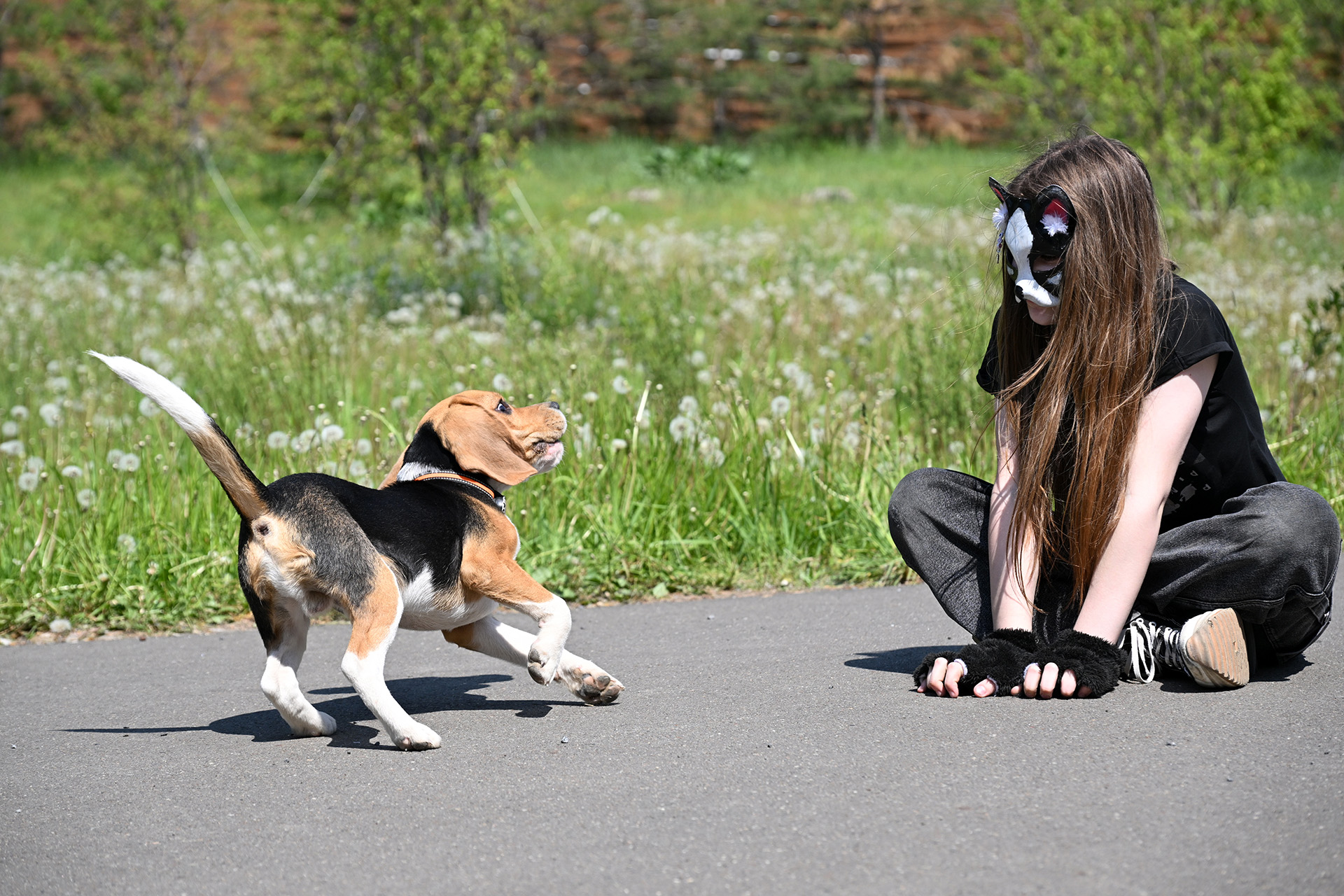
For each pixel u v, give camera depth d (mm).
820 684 3916
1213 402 3664
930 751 3152
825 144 34000
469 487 3877
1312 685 3629
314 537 3459
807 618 5082
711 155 27969
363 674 3449
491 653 4023
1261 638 3775
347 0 15734
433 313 10688
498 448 3920
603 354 8211
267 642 3631
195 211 18672
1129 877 2400
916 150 32719
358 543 3492
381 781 3203
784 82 34688
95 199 18812
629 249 13477
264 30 22172
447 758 3363
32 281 14148
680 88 34562
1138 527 3562
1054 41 18141
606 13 35531
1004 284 3910
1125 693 3594
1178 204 16422
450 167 14977
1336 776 2848
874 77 34719
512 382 7172
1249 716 3326
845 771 3047
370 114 15195
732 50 35812
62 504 6188
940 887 2402
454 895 2492
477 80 14492
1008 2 33375
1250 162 16188
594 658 4535
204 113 19734
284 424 7336
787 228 18266
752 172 28328
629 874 2541
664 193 24828
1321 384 7145
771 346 8578
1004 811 2736
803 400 7191
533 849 2691
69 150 19656
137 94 19156
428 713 3883
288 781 3244
